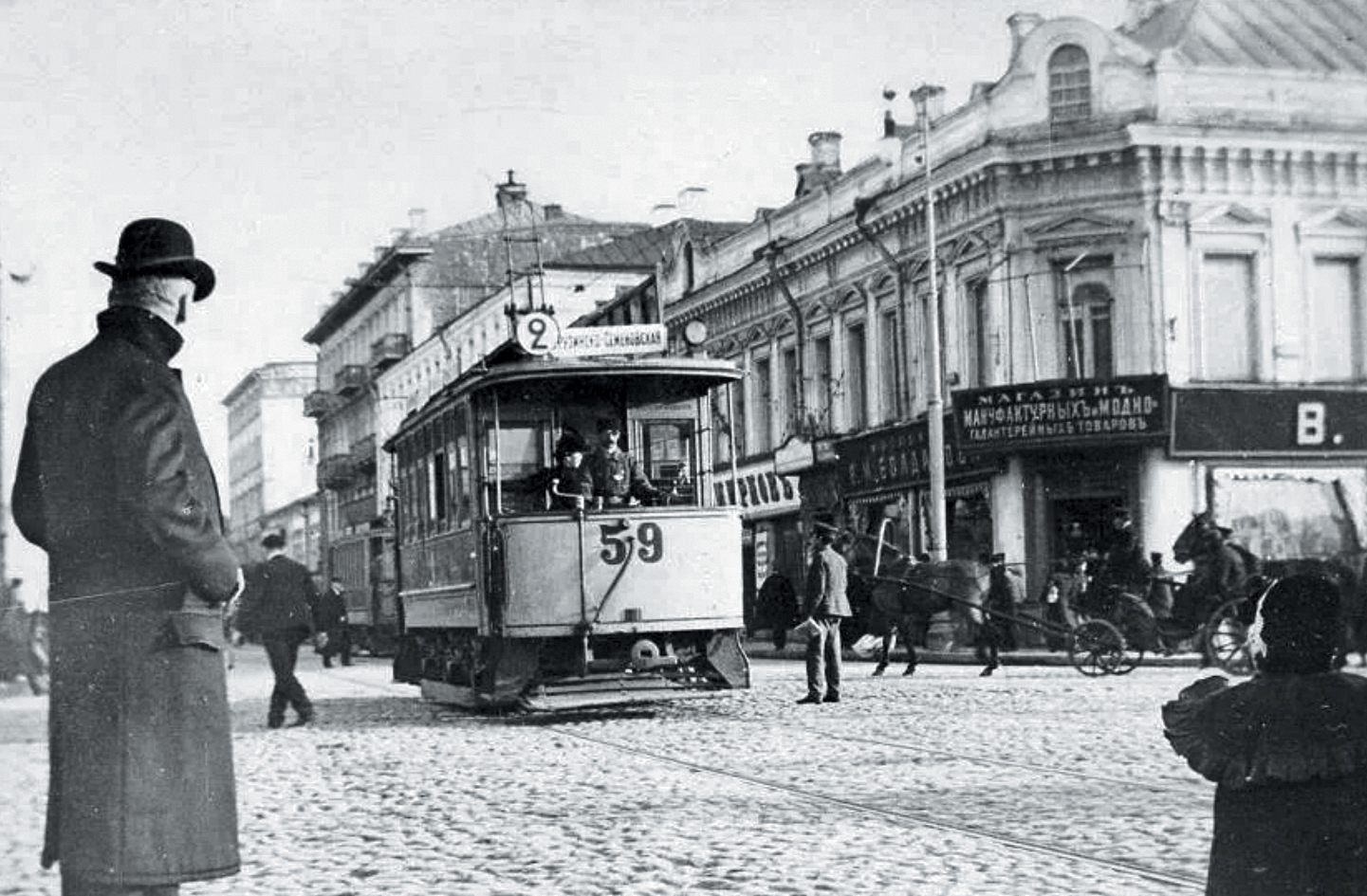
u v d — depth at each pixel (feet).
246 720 60.90
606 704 56.85
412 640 74.08
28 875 19.76
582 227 142.00
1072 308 95.96
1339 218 61.31
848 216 121.29
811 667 60.44
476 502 58.90
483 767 41.75
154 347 15.78
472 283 122.31
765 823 30.07
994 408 96.37
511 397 59.57
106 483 15.23
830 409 127.95
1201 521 58.75
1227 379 71.46
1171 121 79.10
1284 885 12.96
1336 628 13.25
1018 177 97.04
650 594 55.52
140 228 16.07
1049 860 25.34
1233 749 13.23
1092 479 93.04
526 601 54.85
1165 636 70.54
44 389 15.53
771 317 138.82
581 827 30.40
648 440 60.85
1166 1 90.02
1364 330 60.95
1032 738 44.27
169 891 15.57
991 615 75.87
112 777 15.29
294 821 32.78
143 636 15.40
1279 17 64.28
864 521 121.29
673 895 23.38
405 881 25.35
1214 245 77.46
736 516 57.06
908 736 46.11
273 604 55.93
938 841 27.48
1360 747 12.81
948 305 108.68
